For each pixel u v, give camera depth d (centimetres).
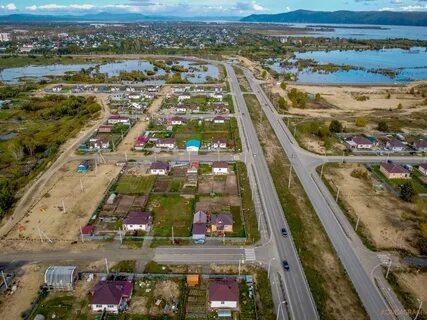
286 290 6988
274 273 7425
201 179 11419
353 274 7406
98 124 16912
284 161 12825
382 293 6919
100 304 6412
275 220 9256
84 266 7619
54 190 10781
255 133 15600
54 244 8331
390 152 13650
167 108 19475
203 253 8031
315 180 11444
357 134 15575
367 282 7200
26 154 13888
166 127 16212
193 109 19212
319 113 18962
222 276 7300
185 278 7262
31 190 10800
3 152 13988
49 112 18600
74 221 9225
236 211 9650
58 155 13338
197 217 9050
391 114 18912
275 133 15750
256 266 7625
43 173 11912
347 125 16812
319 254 8012
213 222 8781
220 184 11112
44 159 13250
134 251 8094
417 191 10725
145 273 7406
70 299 6762
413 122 17488
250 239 8506
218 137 15088
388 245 8350
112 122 16875
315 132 15638
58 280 6944
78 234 8706
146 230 8838
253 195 10462
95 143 13875
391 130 16125
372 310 6519
